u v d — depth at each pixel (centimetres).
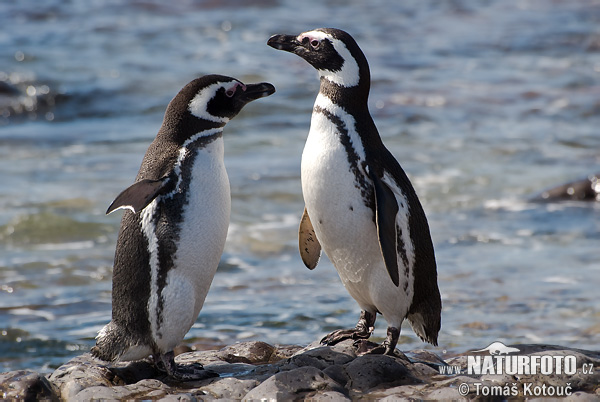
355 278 1384
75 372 1343
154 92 4631
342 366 1316
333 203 1331
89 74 4894
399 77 5038
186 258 1273
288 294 2100
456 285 2133
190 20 6412
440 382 1279
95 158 3481
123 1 6912
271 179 3186
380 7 7169
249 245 2519
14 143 3741
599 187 2984
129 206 1231
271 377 1250
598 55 5672
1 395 1252
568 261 2327
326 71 1369
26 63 5059
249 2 7031
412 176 3294
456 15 6938
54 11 6525
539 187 3159
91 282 2209
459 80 4997
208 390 1270
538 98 4628
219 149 1327
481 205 2942
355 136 1341
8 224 2619
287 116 4228
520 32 6338
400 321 1389
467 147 3728
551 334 1792
